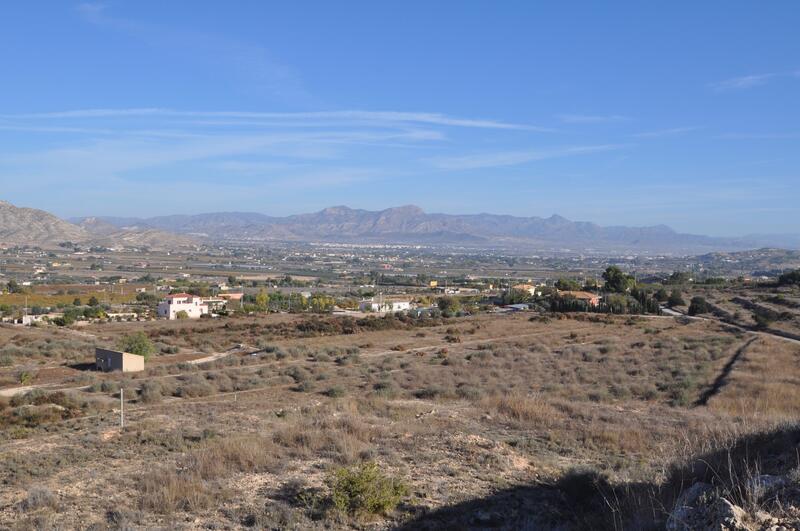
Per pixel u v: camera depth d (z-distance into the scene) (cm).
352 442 1736
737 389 3161
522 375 4000
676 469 1139
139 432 2138
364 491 1200
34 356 5288
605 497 1147
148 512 1204
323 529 1102
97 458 1750
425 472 1484
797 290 11000
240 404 2973
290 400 3166
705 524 721
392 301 13825
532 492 1333
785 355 4628
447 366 4566
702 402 2947
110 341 6384
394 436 1872
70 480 1480
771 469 947
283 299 13888
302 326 7550
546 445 1867
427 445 1750
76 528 1125
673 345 5447
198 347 6059
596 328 7375
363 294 16812
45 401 3012
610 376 3806
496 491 1338
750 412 2525
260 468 1509
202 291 15400
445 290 19425
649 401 3003
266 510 1198
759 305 9056
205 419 2461
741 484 825
